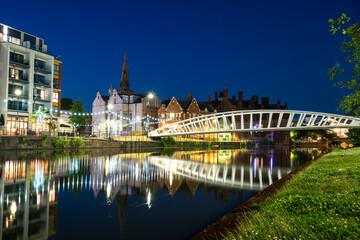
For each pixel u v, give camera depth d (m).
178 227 8.42
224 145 82.19
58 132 53.72
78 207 10.55
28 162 25.39
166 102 88.50
